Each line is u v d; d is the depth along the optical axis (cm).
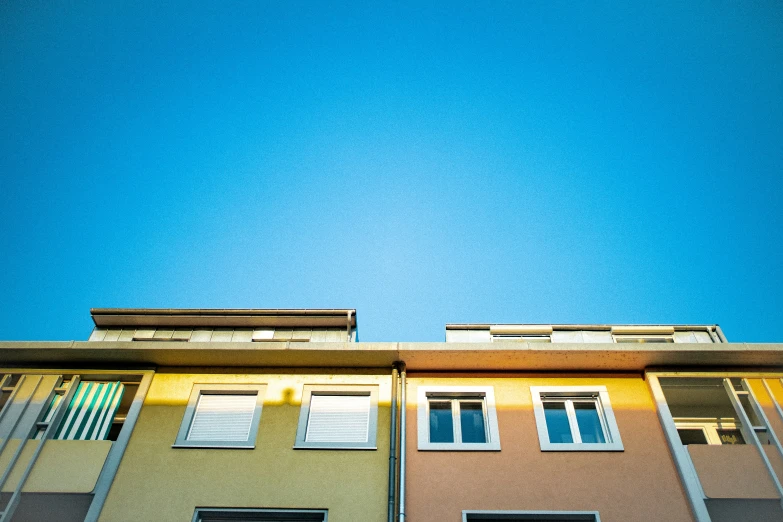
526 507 1107
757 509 1098
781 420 1201
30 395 1272
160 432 1230
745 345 1291
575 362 1342
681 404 1342
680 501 1108
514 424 1248
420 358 1341
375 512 1099
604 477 1148
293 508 1109
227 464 1171
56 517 1153
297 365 1364
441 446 1209
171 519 1091
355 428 1252
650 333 1808
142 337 1809
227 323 1838
